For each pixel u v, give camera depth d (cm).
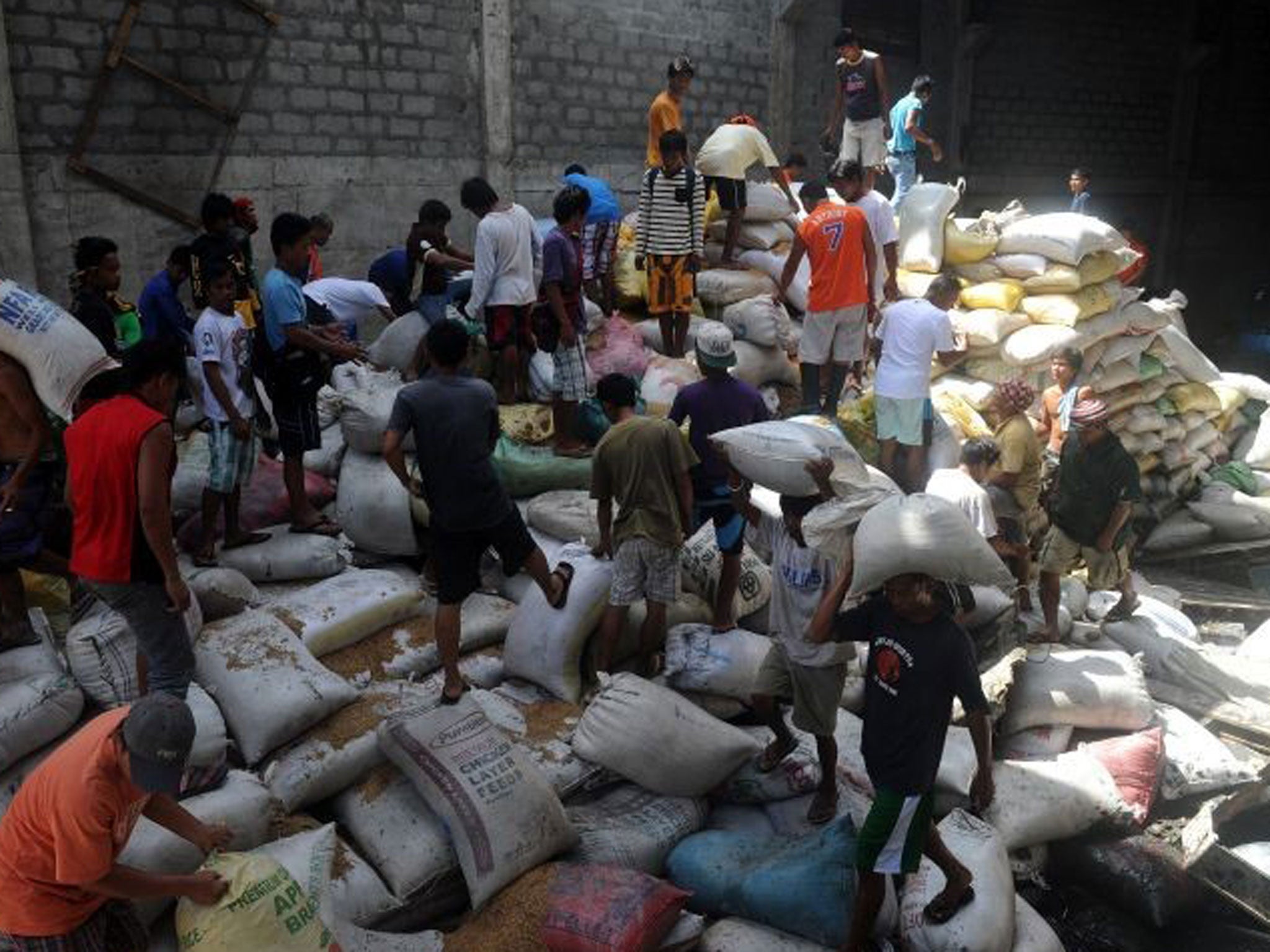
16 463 403
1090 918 442
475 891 370
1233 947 429
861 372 736
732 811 447
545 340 603
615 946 345
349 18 901
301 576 509
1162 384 802
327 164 911
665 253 703
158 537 334
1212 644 666
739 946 369
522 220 592
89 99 786
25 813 269
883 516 339
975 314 745
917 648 335
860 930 357
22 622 417
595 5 1050
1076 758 478
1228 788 494
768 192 827
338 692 416
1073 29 1633
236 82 852
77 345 385
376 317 939
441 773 388
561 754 429
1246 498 801
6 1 741
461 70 972
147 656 360
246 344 486
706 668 474
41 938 277
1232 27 1820
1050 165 1672
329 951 307
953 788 445
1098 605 636
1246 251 1969
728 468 426
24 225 765
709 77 1167
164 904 335
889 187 1408
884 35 1420
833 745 418
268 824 365
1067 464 558
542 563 454
